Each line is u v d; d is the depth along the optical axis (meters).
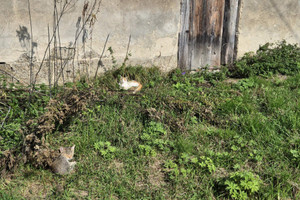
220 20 6.63
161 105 4.75
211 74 6.30
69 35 5.26
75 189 3.31
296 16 7.33
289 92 5.50
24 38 4.96
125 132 4.18
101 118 4.42
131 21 5.70
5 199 3.06
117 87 5.32
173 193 3.34
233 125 4.48
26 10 4.86
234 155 3.89
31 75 5.15
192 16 6.28
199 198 3.26
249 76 6.39
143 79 5.74
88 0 5.24
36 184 3.36
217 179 3.46
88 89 4.43
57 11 5.07
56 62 5.25
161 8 5.89
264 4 6.91
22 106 4.35
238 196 3.20
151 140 4.11
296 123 4.43
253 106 4.97
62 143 3.94
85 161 3.70
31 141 3.51
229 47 6.91
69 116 4.11
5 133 3.82
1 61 4.91
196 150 4.01
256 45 7.14
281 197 3.28
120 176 3.51
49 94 4.70
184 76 6.03
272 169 3.67
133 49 5.87
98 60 5.61
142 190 3.33
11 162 3.38
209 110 4.62
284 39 7.38
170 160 3.72
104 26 5.50
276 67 6.66
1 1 4.68
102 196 3.23
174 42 6.23
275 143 4.10
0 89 4.43
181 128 4.28
